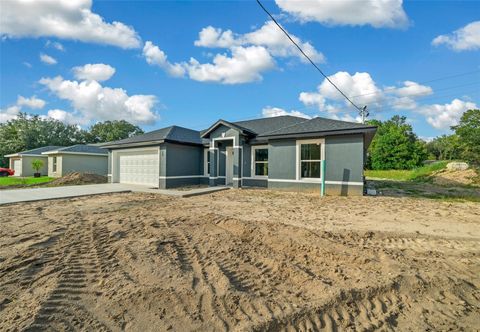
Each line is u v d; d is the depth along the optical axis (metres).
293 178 13.52
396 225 6.44
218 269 3.71
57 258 4.06
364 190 13.41
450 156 52.38
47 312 2.65
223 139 15.73
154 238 5.01
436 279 3.52
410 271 3.71
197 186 16.33
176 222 6.30
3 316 2.58
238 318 2.62
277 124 17.44
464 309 2.94
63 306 2.77
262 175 15.70
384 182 21.81
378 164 41.00
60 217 7.03
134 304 2.83
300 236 5.10
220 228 5.78
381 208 8.84
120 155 19.05
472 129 23.00
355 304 2.96
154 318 2.61
